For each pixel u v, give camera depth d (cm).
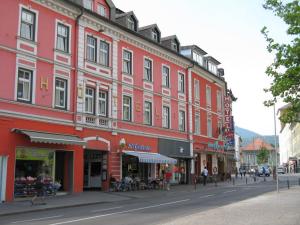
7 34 2297
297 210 1573
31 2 2473
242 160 13088
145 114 3559
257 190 3134
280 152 17588
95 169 3075
